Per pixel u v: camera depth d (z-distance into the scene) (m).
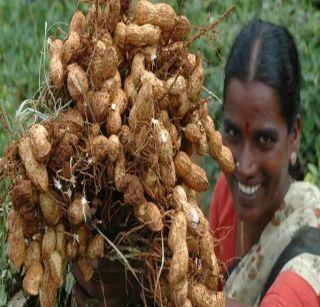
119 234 1.80
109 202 1.81
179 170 1.81
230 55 2.47
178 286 1.72
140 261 1.85
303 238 2.31
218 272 1.80
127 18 1.87
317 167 4.80
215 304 1.77
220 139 1.88
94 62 1.78
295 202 2.44
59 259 1.75
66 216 1.76
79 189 1.78
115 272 1.88
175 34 1.87
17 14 5.73
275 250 2.39
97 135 1.75
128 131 1.76
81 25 1.88
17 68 5.21
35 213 1.74
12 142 1.76
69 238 1.76
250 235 2.54
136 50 1.83
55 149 1.71
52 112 1.83
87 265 1.82
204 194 4.20
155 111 1.79
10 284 2.01
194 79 1.84
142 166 1.76
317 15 5.52
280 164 2.44
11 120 1.99
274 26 2.46
